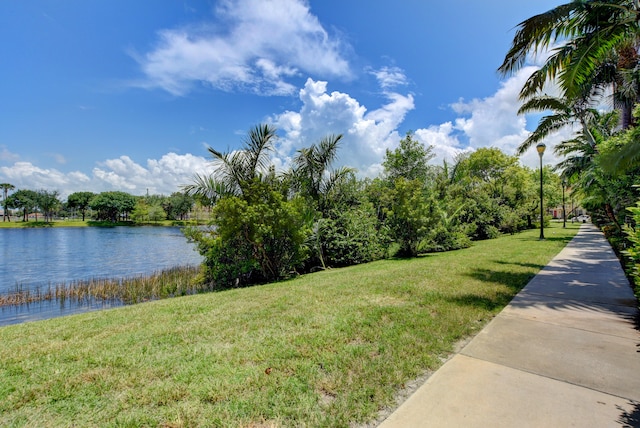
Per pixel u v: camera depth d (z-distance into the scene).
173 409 2.54
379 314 4.78
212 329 4.39
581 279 7.28
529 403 2.55
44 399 2.71
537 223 30.03
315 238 11.84
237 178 10.57
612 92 10.95
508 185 27.45
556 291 6.20
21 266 17.97
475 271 8.26
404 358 3.36
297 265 11.22
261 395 2.71
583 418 2.35
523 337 3.96
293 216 9.93
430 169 22.59
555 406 2.51
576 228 29.50
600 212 15.95
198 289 10.40
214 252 9.88
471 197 21.69
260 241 9.53
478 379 2.94
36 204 70.94
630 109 11.02
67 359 3.53
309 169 12.79
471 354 3.49
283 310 5.23
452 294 5.91
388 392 2.73
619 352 3.51
